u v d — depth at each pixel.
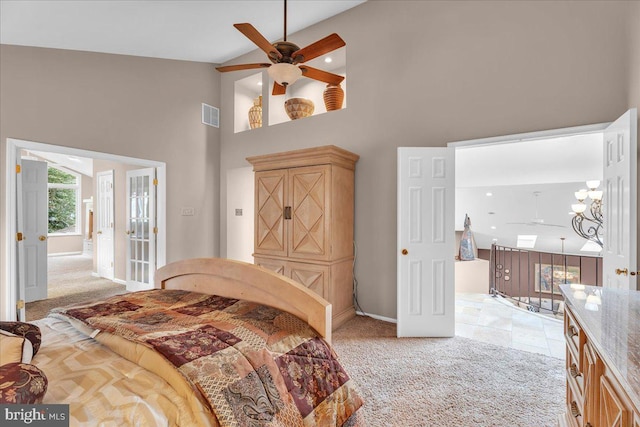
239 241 5.12
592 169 4.50
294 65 2.48
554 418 1.84
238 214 5.12
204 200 4.91
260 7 3.52
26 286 4.30
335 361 1.43
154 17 3.24
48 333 1.39
